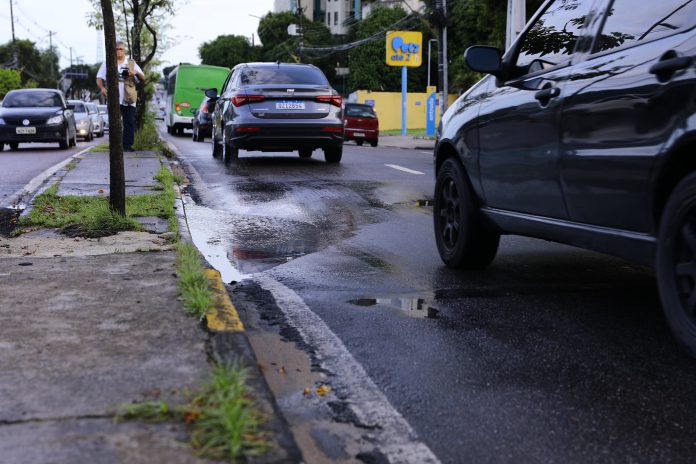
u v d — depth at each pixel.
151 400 2.66
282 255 6.12
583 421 2.90
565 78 4.28
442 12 33.22
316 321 4.22
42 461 2.22
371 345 3.80
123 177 6.77
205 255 6.10
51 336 3.41
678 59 3.33
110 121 6.70
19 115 19.84
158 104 72.69
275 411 2.61
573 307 4.52
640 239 3.67
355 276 5.35
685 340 3.42
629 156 3.62
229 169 13.10
